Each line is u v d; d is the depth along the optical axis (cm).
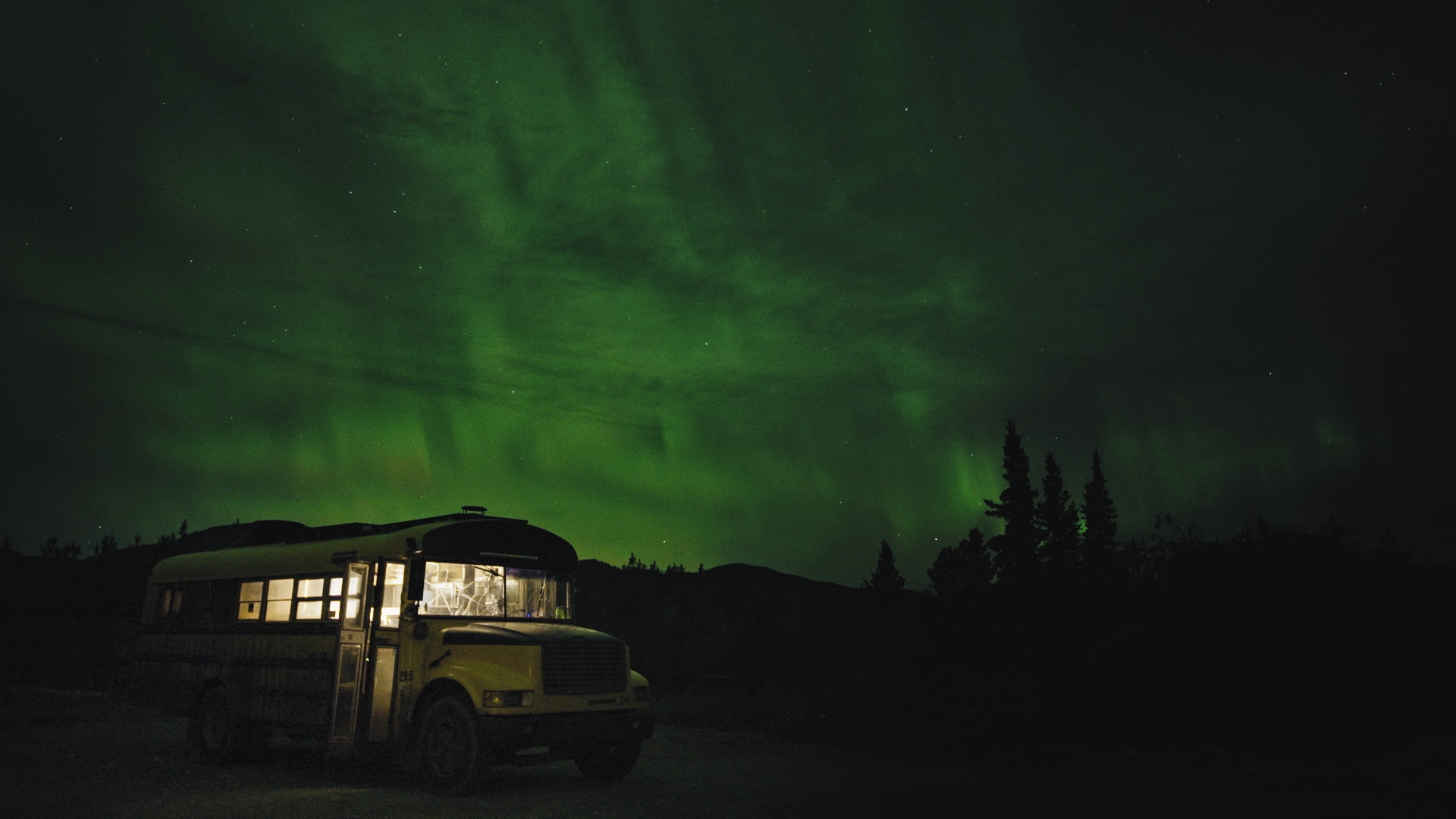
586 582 3153
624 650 1042
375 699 1000
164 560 1376
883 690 2253
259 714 1099
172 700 1234
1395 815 873
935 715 1923
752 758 1304
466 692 941
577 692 970
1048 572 2244
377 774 1085
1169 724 1559
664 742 1531
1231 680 1513
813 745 1514
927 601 2616
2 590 2472
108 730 1431
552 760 959
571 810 845
